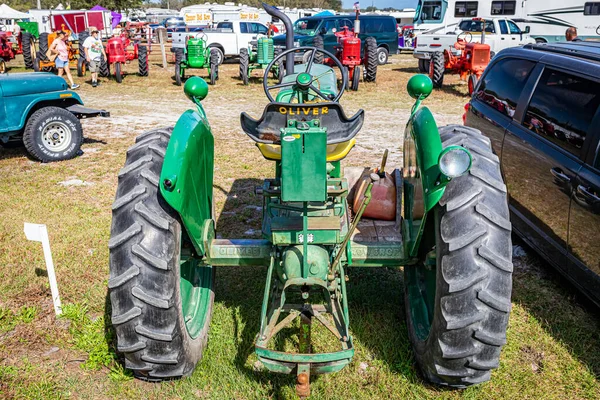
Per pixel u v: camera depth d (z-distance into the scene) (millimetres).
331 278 2740
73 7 49031
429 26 25406
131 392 2932
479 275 2492
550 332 3586
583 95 3963
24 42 20234
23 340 3406
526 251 4891
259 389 2932
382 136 9453
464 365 2631
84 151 8234
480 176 2670
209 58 16734
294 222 2756
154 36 37312
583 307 3932
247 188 6449
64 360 3229
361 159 7688
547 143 4211
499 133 4984
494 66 5602
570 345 3449
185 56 16984
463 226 2559
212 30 23312
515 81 5008
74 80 17141
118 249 2625
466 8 24516
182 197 2609
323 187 2484
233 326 3518
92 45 15500
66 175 7008
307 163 2455
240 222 5406
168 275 2625
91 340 3379
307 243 2693
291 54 3820
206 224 3064
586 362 3279
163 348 2680
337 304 2758
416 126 2943
